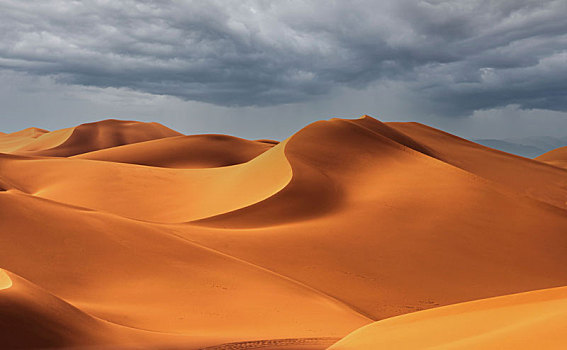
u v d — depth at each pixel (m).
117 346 11.46
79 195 55.28
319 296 22.05
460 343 8.24
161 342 12.73
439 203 38.78
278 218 37.00
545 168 81.75
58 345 10.39
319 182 42.50
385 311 23.88
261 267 26.53
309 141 51.66
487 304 10.60
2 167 64.12
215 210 45.66
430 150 80.12
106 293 19.41
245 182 50.72
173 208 50.53
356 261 29.89
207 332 15.02
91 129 165.75
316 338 14.52
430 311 11.37
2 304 10.28
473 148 90.12
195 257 24.27
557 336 6.89
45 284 19.45
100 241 23.91
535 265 31.23
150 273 21.70
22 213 24.56
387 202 38.78
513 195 40.84
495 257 31.89
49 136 166.25
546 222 36.84
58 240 23.11
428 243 33.00
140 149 110.31
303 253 30.16
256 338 14.19
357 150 50.41
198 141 117.50
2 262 20.59
